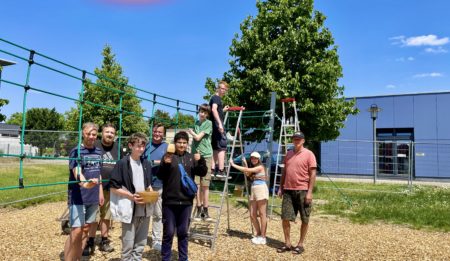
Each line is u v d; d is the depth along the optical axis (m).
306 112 12.79
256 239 6.11
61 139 17.94
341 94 13.90
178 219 4.62
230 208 9.64
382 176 19.78
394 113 21.48
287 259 5.27
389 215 8.48
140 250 4.47
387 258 5.35
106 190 5.21
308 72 12.59
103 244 5.32
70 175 4.31
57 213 8.19
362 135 22.12
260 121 13.12
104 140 5.28
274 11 13.26
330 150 21.09
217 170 6.75
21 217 7.67
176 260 5.04
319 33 13.14
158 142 5.98
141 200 4.21
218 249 5.68
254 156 6.24
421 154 20.27
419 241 6.36
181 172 4.55
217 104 6.59
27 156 3.90
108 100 17.92
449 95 20.25
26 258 4.84
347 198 11.06
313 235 6.81
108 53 19.80
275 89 12.18
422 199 10.90
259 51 12.82
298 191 5.56
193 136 6.38
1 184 11.74
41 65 3.95
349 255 5.49
